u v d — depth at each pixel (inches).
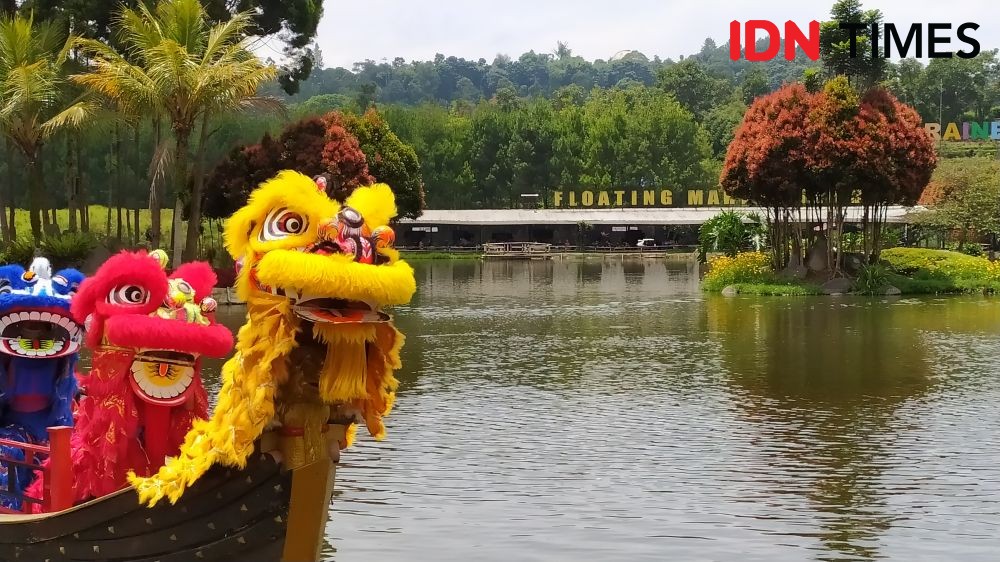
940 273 1691.7
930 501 446.9
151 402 343.6
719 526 413.1
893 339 1016.9
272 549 283.7
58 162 2180.1
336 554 380.5
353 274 258.5
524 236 3602.4
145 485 282.5
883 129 1563.7
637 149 3937.0
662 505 441.4
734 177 1680.6
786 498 451.2
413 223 3383.4
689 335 1072.8
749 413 641.0
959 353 913.5
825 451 537.3
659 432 586.9
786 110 1614.2
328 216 266.4
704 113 5226.4
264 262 256.7
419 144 3922.2
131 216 2236.7
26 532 315.3
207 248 1745.8
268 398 262.2
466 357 910.4
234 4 1851.6
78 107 1355.8
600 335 1080.2
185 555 292.5
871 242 1957.4
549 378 786.2
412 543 392.8
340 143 1711.4
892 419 620.7
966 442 557.3
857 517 423.5
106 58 1523.1
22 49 1464.1
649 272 2390.5
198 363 355.9
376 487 469.7
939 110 4906.5
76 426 376.2
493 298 1611.7
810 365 845.8
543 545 390.6
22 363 372.5
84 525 303.1
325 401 269.0
